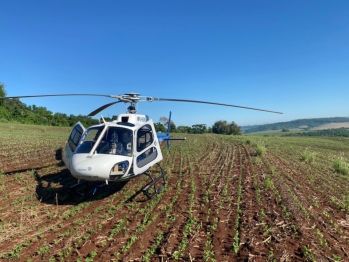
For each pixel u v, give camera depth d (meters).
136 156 7.11
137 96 8.27
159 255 4.38
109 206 6.72
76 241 4.87
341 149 21.38
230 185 8.61
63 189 7.84
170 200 7.23
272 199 7.10
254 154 15.62
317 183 8.98
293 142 26.70
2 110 40.41
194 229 5.34
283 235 5.03
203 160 13.49
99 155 6.64
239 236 5.06
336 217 6.02
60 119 46.31
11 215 5.96
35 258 4.34
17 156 12.62
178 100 8.16
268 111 7.94
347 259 4.27
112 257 4.34
